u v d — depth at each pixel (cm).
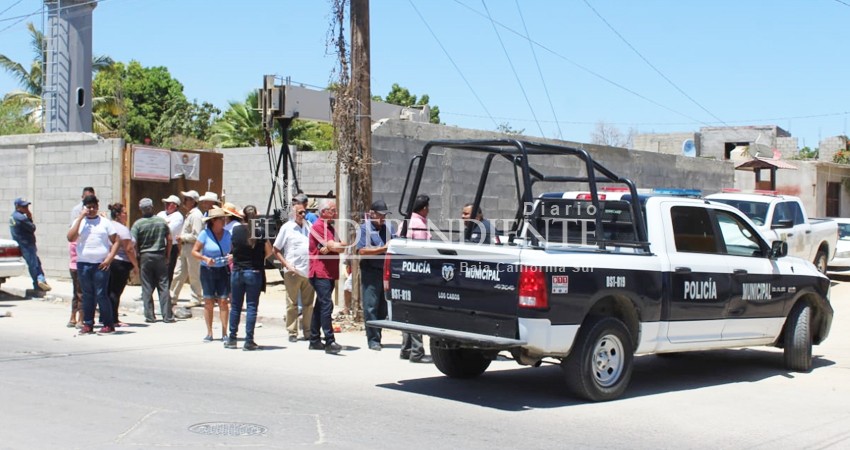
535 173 954
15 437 652
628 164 2264
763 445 716
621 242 875
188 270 1471
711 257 963
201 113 5297
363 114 1305
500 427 744
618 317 897
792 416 830
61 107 2262
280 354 1101
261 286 1138
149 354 1068
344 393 866
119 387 852
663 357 1192
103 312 1242
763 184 3052
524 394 896
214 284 1191
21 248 1664
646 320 887
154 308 1472
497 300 815
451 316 860
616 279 852
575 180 933
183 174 1939
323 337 1188
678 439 726
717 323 963
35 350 1076
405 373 997
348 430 711
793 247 1780
